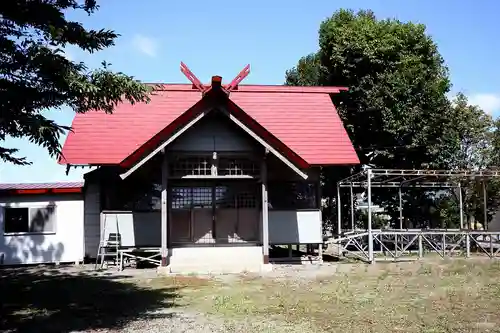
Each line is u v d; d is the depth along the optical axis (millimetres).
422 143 25094
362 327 8508
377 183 23078
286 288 12766
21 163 9953
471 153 27984
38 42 9000
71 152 18828
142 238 17828
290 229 18500
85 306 10922
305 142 20266
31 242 19234
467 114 27750
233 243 16906
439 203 27219
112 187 18109
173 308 10594
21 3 9047
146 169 17562
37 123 7934
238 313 9906
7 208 19203
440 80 26828
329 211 28953
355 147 27141
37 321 9461
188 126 15500
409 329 8320
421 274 14969
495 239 21703
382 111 24938
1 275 16266
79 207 19656
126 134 20031
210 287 13297
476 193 25297
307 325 8750
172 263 16375
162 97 22141
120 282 14375
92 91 9188
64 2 9719
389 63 25859
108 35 9953
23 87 8656
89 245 19500
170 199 17094
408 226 28078
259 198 17375
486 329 8250
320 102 23062
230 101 15438
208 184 17328
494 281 13438
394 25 26531
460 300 10805
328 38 27406
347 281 13805
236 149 16469
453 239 22734
